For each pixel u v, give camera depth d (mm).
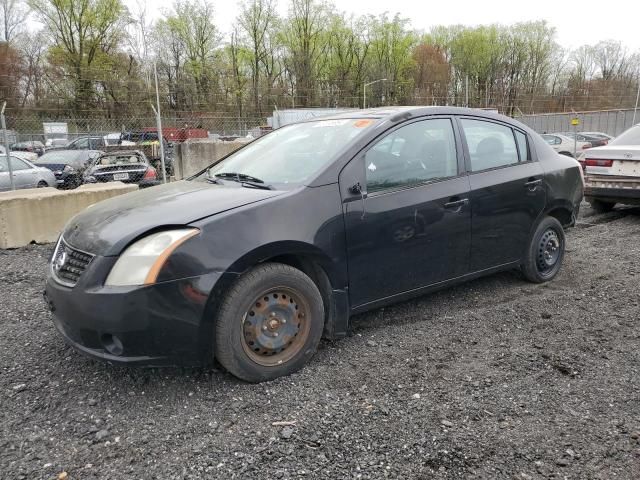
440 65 62344
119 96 22953
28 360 3447
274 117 22922
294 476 2330
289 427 2688
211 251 2875
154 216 3008
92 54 45344
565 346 3621
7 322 4145
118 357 2799
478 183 4105
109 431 2670
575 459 2449
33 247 7145
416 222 3691
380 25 56812
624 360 3410
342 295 3404
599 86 52156
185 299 2805
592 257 5855
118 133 16344
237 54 54500
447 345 3652
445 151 4004
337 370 3291
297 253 3174
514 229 4438
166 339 2809
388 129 3713
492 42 62750
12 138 15898
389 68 57688
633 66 61781
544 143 4855
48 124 15562
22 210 7129
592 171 8297
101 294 2740
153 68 23438
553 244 4871
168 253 2787
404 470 2373
